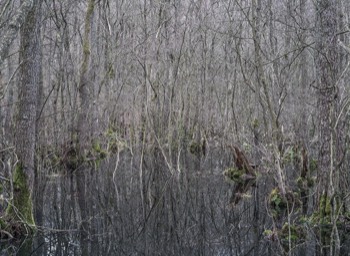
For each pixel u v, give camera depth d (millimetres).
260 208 12898
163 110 18922
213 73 19438
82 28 21891
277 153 12734
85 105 18391
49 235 10789
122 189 15781
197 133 20719
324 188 10594
